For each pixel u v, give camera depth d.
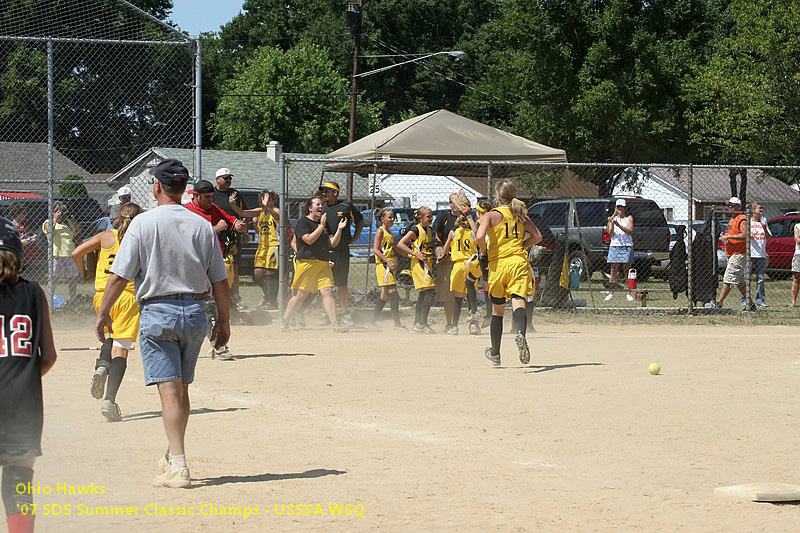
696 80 48.72
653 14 55.19
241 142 78.56
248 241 33.19
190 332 8.12
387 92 89.75
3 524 6.68
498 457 9.39
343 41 88.19
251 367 15.31
